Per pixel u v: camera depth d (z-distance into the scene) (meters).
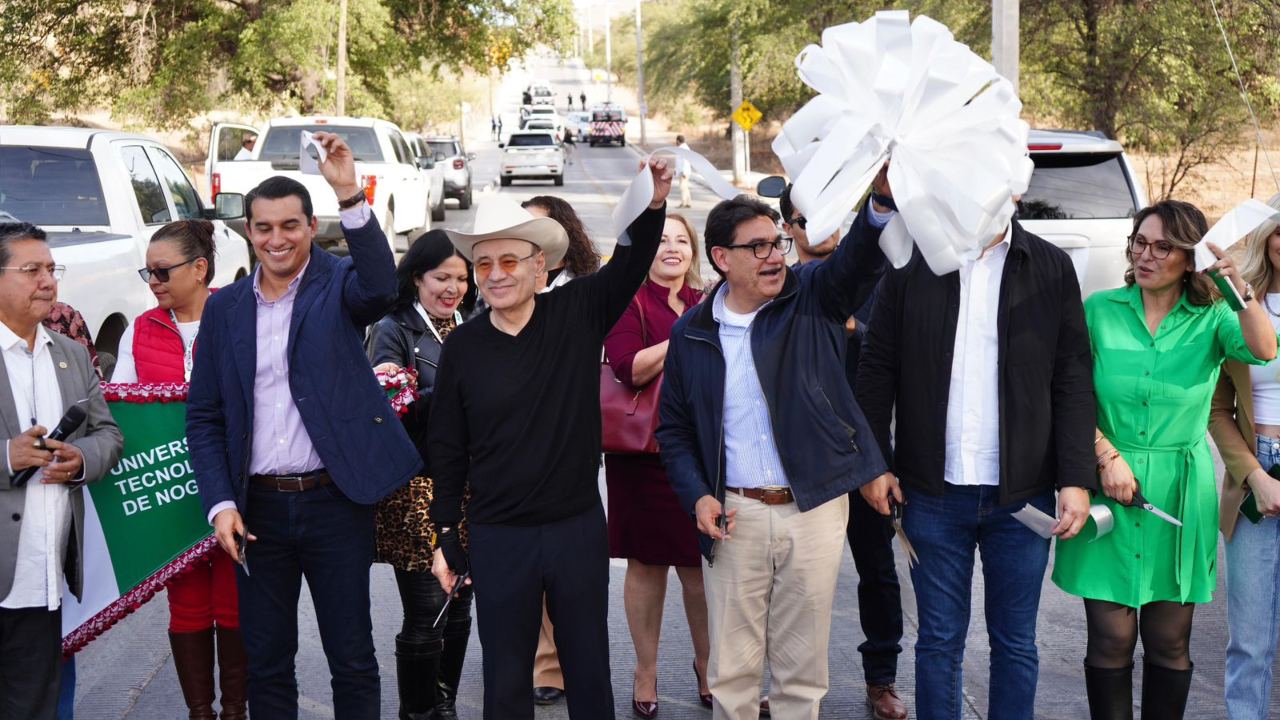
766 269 3.61
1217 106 17.86
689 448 3.82
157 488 4.09
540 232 3.53
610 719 3.71
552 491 3.59
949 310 3.73
